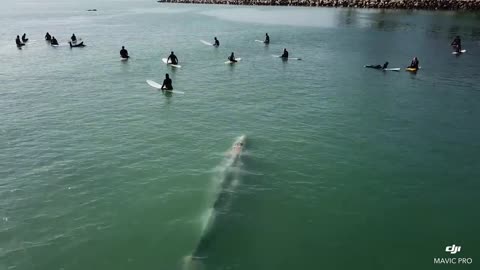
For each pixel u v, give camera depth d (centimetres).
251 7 12812
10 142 2530
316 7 12244
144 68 4634
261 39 6719
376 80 4034
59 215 1783
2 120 2920
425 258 1541
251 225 1709
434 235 1670
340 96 3506
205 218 1753
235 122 2895
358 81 4003
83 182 2058
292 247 1587
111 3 17100
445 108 3186
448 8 10388
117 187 2014
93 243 1608
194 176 2122
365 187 2027
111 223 1734
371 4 11481
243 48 5897
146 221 1748
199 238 1611
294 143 2531
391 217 1789
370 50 5603
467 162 2280
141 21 9688
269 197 1923
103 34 7419
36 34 7469
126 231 1683
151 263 1502
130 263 1502
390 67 4594
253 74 4338
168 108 3219
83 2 18162
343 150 2436
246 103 3334
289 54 5422
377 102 3338
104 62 4975
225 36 7081
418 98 3444
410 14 9706
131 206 1858
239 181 2064
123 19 10212
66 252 1554
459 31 7031
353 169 2206
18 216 1769
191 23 9125
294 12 11044
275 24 8662
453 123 2862
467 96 3491
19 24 9138
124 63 4909
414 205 1877
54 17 10869
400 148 2464
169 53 5512
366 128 2773
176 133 2695
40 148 2447
